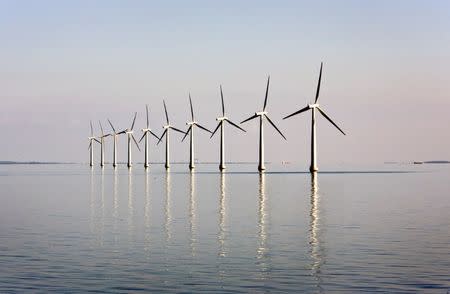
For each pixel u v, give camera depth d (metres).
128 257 31.56
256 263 29.81
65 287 25.09
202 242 36.66
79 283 25.75
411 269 28.08
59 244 36.09
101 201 72.06
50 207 63.28
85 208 61.84
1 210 59.72
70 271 28.08
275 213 55.25
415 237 38.50
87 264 29.67
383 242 36.31
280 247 34.59
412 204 66.06
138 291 24.44
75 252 33.12
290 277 26.64
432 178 154.75
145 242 36.75
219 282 25.81
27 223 47.47
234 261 30.36
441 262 29.75
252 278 26.52
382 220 49.00
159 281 26.06
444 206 63.22
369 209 59.31
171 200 72.88
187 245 35.50
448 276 26.61
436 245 35.06
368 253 32.41
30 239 38.16
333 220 49.00
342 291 24.17
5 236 39.56
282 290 24.42
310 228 43.47
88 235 39.97
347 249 33.75
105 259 30.97
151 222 48.00
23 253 32.81
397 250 33.31
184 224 46.41
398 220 48.97
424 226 44.59
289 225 45.47
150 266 29.17
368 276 26.72
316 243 36.06
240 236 39.25
